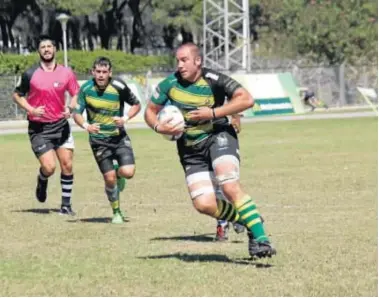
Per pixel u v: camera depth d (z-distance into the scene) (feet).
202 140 59.67
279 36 409.08
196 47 59.67
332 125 253.65
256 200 99.86
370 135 211.82
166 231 78.48
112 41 533.96
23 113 311.06
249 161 149.59
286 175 126.52
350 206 93.86
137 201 101.40
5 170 143.95
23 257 66.03
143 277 57.77
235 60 357.00
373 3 403.34
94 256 65.92
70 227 81.82
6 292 54.39
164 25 447.83
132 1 454.81
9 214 92.17
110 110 85.30
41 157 91.61
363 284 54.85
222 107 58.29
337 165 140.56
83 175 133.18
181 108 59.98
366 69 378.32
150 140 210.18
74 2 387.55
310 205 95.04
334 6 403.95
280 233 75.61
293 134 219.61
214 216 60.59
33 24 437.99
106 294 53.42
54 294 53.72
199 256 65.00
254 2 412.98
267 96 315.37
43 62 90.99
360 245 68.90
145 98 290.15
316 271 58.80
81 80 301.43
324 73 365.40
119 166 85.20
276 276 57.26
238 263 61.87
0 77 309.01
